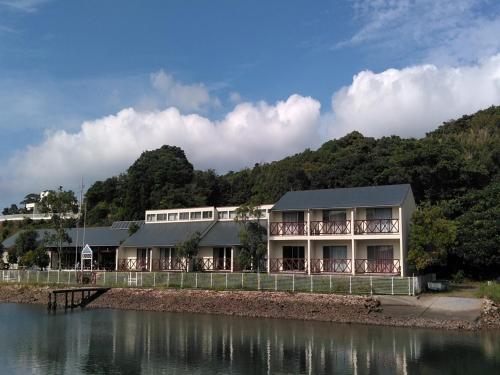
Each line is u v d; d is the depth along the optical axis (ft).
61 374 76.59
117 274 158.61
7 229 290.15
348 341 93.25
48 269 198.18
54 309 143.54
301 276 128.16
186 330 108.27
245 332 104.22
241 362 80.79
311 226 145.28
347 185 226.99
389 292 119.75
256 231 148.66
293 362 79.97
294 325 110.52
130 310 139.44
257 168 339.57
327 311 117.08
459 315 105.91
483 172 188.34
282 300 124.47
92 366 80.79
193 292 138.82
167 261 175.11
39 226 270.67
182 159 316.60
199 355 85.97
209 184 305.32
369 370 74.49
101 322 120.67
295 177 253.85
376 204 137.49
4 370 79.20
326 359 81.25
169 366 79.56
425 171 187.62
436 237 127.13
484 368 73.87
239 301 130.00
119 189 313.12
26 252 201.46
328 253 146.51
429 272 151.74
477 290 126.00
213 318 122.72
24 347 94.73
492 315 104.17
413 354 82.64
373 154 246.06
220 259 165.78
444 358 79.56
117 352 89.76
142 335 104.12
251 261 145.59
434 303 113.29
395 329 102.94
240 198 304.71
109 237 199.21
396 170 197.57
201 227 178.70
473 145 248.32
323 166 252.62
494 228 146.20
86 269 194.70
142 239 183.42
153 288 146.30
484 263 147.13
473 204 167.02
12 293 168.14
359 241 142.41
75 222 224.33
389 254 138.62
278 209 148.46
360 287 122.01
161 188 289.33
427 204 152.87
